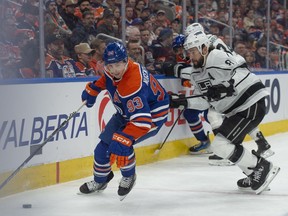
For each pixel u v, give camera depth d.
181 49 7.57
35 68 6.32
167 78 7.54
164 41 8.02
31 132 5.69
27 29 6.33
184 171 6.81
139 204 5.19
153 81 4.99
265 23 10.16
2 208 4.98
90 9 7.05
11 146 5.47
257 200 5.34
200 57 5.32
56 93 5.96
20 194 5.55
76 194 5.55
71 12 6.89
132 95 4.70
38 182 5.82
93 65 7.02
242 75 5.48
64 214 4.80
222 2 9.14
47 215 4.76
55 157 6.00
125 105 4.79
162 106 5.06
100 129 6.58
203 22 8.90
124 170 5.06
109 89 4.98
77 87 6.22
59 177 6.06
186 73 7.48
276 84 10.09
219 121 7.19
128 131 4.67
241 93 5.45
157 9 8.06
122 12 7.25
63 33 6.77
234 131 5.41
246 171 5.56
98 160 5.38
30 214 4.79
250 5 9.85
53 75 6.52
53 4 6.65
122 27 7.28
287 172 6.71
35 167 5.77
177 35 7.91
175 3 8.29
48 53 6.55
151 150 7.38
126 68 4.73
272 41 10.50
